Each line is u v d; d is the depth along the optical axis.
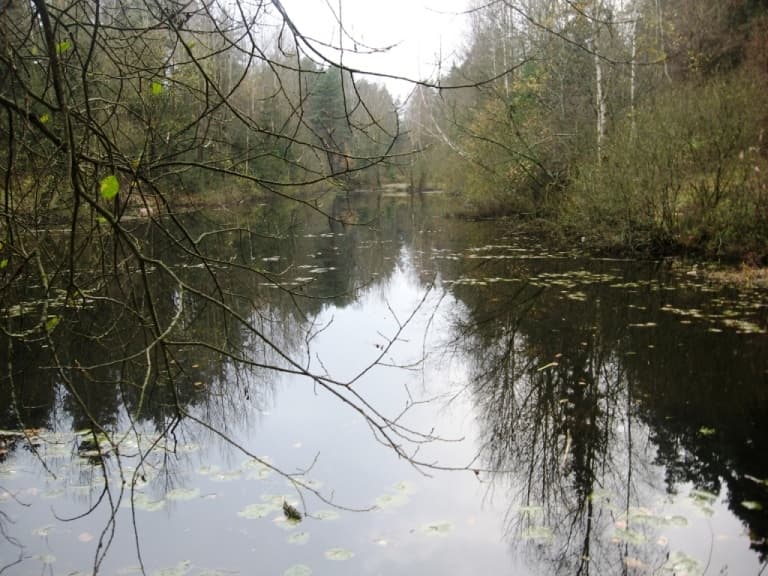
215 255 14.54
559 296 9.61
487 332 8.02
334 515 3.90
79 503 4.08
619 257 12.77
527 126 15.83
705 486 4.16
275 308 9.90
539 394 5.91
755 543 3.56
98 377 6.62
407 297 10.44
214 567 3.38
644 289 9.77
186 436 5.15
